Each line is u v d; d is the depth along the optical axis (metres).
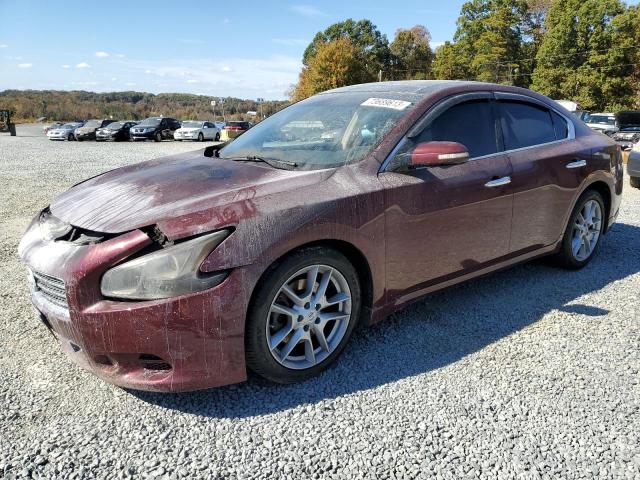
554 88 48.06
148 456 2.08
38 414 2.34
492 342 3.09
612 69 45.16
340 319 2.74
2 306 3.56
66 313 2.29
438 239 3.07
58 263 2.29
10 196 7.95
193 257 2.20
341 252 2.71
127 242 2.22
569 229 4.13
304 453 2.11
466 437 2.21
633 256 4.82
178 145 26.06
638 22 44.47
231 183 2.66
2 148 21.67
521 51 60.00
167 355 2.23
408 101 3.20
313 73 63.38
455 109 3.30
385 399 2.49
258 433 2.24
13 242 5.21
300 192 2.55
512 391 2.56
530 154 3.65
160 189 2.65
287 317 2.55
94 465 2.02
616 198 4.56
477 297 3.79
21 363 2.79
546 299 3.74
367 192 2.70
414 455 2.10
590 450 2.14
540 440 2.20
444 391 2.56
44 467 2.00
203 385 2.32
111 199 2.62
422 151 2.81
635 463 2.06
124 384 2.30
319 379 2.68
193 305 2.20
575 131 4.21
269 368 2.48
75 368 2.75
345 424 2.30
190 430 2.25
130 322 2.17
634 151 8.73
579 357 2.90
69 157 16.56
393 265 2.88
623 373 2.73
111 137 30.45
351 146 3.00
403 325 3.32
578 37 46.41
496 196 3.35
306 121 3.43
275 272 2.39
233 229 2.29
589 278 4.18
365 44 75.25
